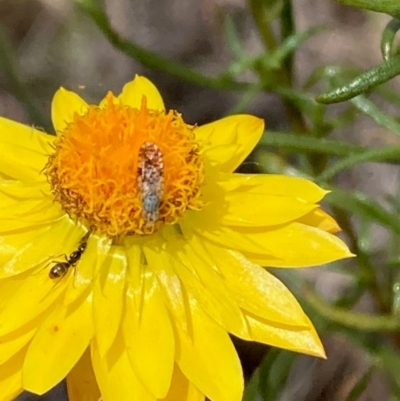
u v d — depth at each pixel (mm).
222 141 90
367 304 141
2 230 84
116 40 107
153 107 94
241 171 124
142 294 81
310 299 105
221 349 78
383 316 108
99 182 81
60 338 78
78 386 80
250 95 114
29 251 84
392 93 115
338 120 115
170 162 82
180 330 80
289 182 86
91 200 81
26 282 82
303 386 139
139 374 76
